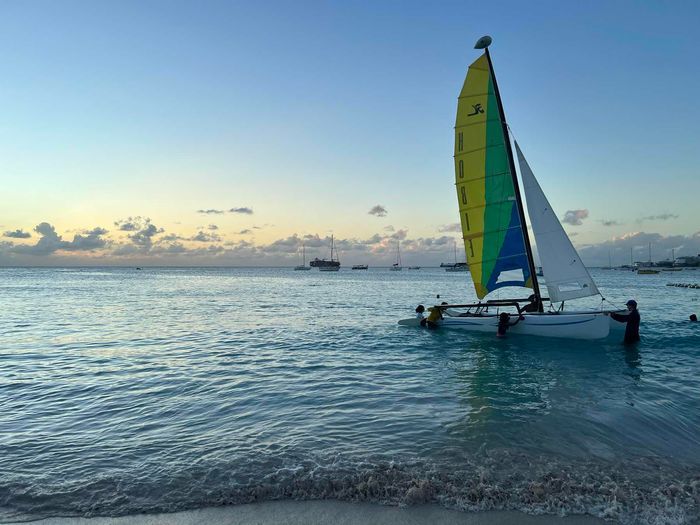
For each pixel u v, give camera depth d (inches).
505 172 732.0
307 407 394.3
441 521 216.1
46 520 218.7
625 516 217.2
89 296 2017.7
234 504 231.9
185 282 3907.5
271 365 579.8
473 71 743.1
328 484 248.5
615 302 1568.7
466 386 466.6
